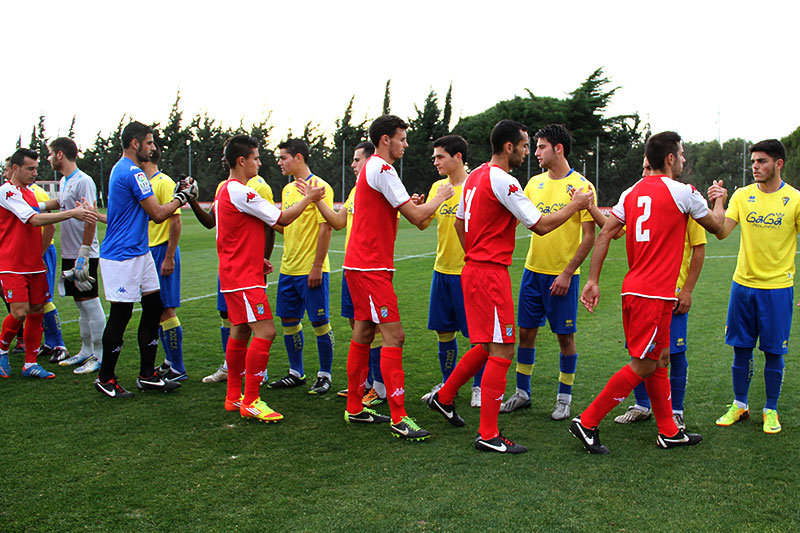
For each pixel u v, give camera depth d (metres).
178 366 5.21
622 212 3.76
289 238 5.09
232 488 3.13
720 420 4.16
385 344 3.98
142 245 4.71
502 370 3.70
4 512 2.87
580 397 4.77
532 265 4.48
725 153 49.97
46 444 3.72
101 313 5.52
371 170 3.90
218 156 54.25
